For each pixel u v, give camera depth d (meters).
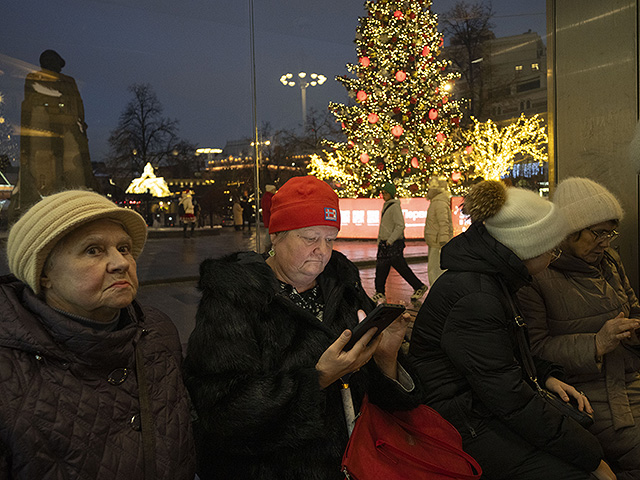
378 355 1.55
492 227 1.84
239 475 1.37
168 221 9.32
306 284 1.56
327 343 1.45
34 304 1.03
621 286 2.34
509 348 1.76
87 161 4.00
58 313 1.03
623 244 3.14
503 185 1.90
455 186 11.88
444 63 10.92
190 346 1.37
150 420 1.12
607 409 2.07
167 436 1.13
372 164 13.02
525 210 1.79
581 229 2.13
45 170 3.68
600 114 3.18
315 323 1.45
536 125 10.04
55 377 1.01
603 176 3.19
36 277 1.04
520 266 1.79
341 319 1.53
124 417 1.08
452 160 12.12
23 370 0.99
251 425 1.26
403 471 1.36
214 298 1.36
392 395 1.55
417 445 1.51
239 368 1.31
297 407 1.26
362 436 1.38
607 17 3.09
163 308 5.31
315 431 1.28
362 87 11.95
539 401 1.72
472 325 1.76
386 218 6.60
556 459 1.74
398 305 1.30
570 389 1.96
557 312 2.14
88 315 1.11
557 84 3.40
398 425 1.55
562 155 3.41
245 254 1.49
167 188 9.10
